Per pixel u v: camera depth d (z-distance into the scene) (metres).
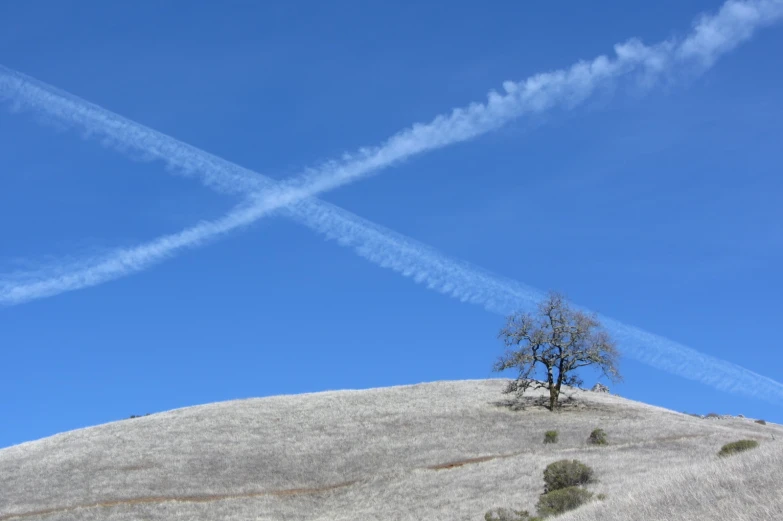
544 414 64.75
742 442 33.44
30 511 43.88
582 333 67.12
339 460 51.66
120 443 58.72
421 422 62.25
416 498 40.75
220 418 66.06
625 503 17.84
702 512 14.94
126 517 41.69
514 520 29.52
